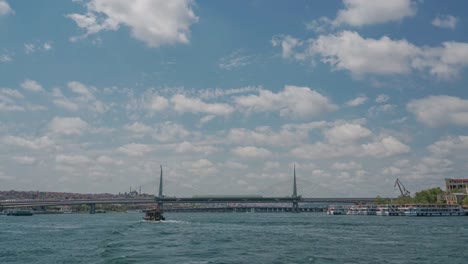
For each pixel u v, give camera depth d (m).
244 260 82.62
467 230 168.50
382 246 107.88
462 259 85.56
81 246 111.00
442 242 118.12
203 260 82.31
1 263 83.44
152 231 164.25
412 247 105.25
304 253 93.12
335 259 84.44
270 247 105.25
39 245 114.44
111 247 103.94
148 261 80.62
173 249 100.25
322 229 178.50
